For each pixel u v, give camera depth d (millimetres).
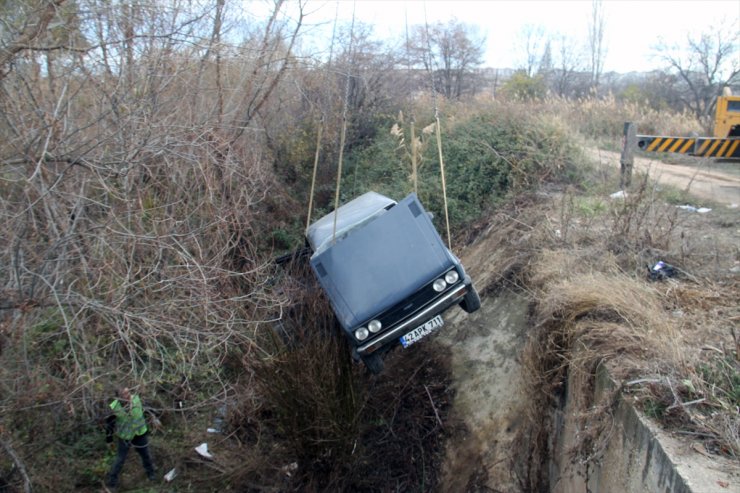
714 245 7055
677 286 5957
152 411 6852
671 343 4711
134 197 6199
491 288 8297
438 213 11227
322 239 7285
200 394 7176
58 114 5762
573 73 34688
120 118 5906
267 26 10383
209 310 5586
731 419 3947
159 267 5824
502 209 10344
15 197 5395
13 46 5340
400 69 16828
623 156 9852
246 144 10148
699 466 3641
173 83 7652
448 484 6812
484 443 6816
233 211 7277
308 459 6688
